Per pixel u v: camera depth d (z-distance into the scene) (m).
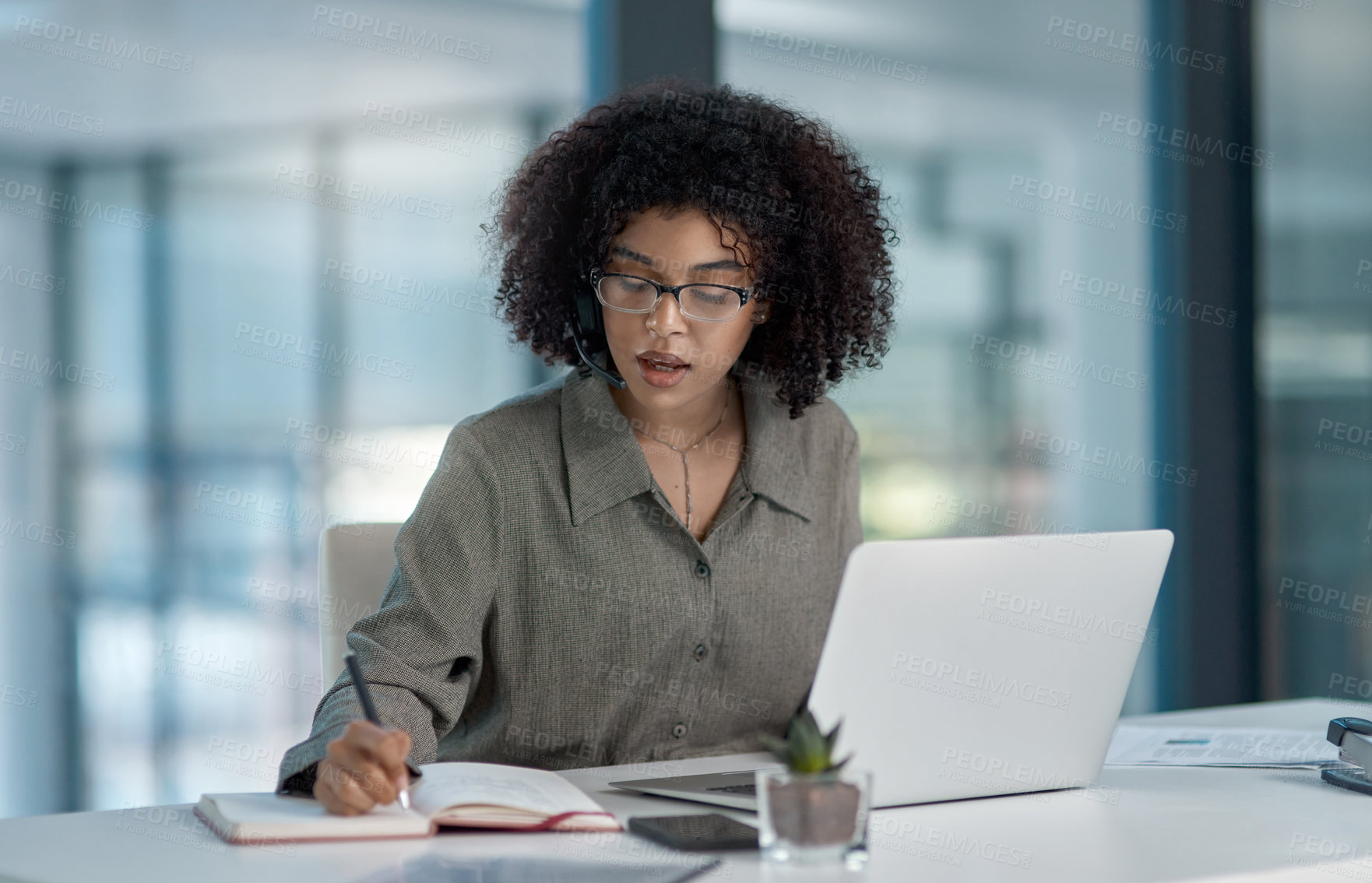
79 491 2.42
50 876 0.91
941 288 2.92
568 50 2.61
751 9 2.69
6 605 2.40
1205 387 3.24
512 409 1.52
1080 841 1.04
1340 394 3.33
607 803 1.15
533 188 1.62
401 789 1.05
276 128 2.46
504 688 1.47
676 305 1.38
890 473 2.88
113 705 2.47
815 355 1.60
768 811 0.95
